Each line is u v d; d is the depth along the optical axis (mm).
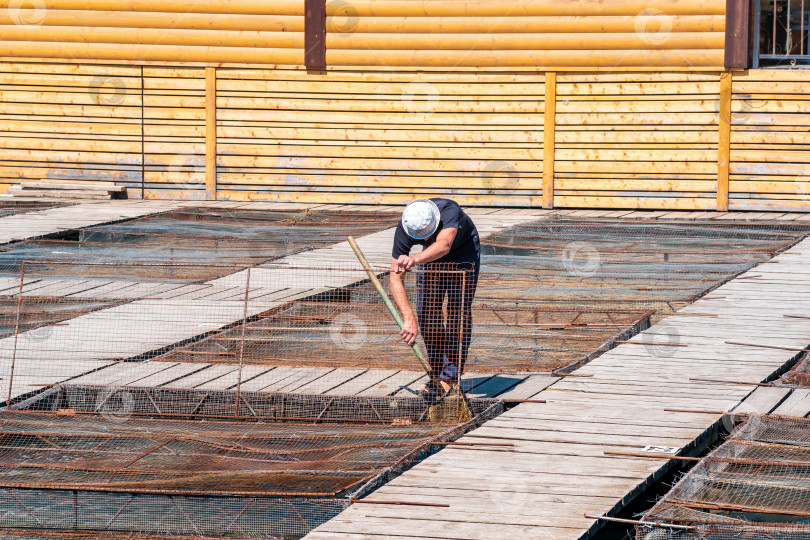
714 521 7590
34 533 8484
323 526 7605
